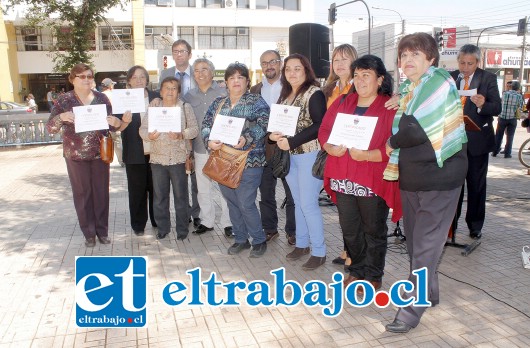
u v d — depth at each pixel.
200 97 5.76
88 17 17.12
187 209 5.78
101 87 9.93
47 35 31.48
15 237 6.02
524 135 16.66
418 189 3.40
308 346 3.42
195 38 33.16
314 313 3.89
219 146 4.84
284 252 5.32
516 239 5.51
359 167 3.84
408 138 3.27
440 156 3.26
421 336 3.51
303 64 4.53
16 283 4.58
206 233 6.03
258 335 3.58
